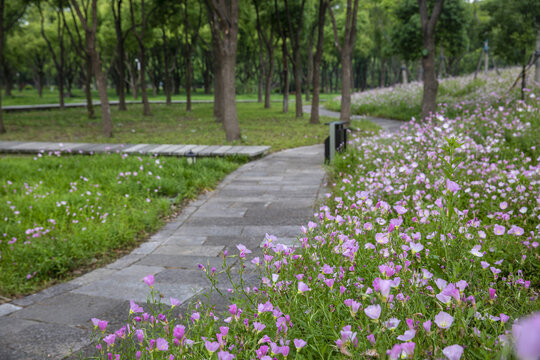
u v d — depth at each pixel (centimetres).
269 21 2752
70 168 994
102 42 3791
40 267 466
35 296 415
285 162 1099
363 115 2597
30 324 345
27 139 1584
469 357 177
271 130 1798
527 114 1023
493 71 3036
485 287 255
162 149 1212
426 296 236
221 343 182
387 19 3747
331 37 3762
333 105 3247
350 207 419
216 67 2211
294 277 264
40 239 534
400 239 292
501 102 1471
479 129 981
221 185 889
